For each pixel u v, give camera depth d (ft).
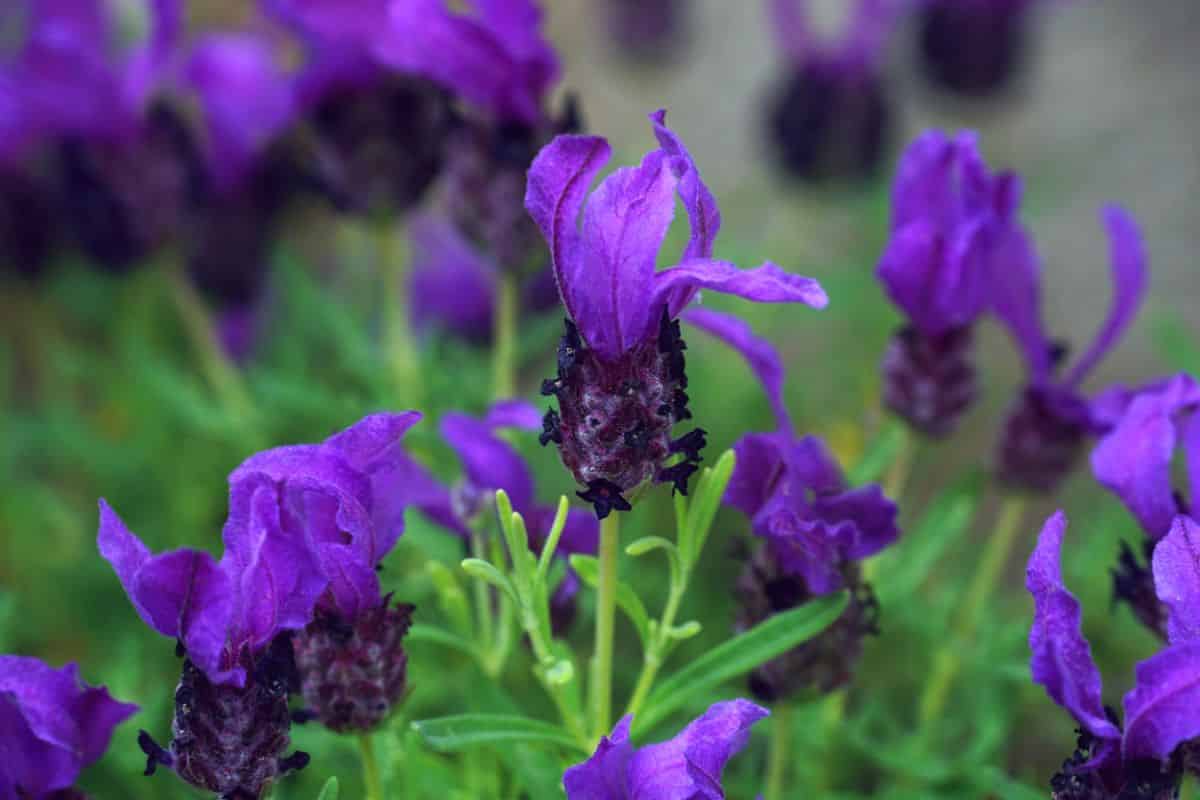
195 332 2.08
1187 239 2.78
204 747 1.21
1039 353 1.45
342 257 2.44
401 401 1.72
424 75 1.54
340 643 1.26
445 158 1.59
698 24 3.67
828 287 2.23
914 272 1.41
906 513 2.27
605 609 1.26
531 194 1.18
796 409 2.25
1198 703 1.17
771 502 1.28
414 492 1.37
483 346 2.13
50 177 2.07
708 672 1.29
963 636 1.55
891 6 2.18
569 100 1.52
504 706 1.37
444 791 1.44
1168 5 3.58
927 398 1.47
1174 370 1.71
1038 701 1.68
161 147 1.83
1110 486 1.30
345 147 1.63
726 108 3.42
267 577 1.20
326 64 1.60
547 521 1.36
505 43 1.49
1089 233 2.86
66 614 1.96
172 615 1.18
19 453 2.15
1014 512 1.52
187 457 2.06
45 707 1.19
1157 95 3.22
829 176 2.23
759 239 2.77
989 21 2.31
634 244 1.18
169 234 1.86
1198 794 1.36
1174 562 1.20
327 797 1.24
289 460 1.19
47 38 1.74
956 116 2.68
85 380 2.52
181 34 1.90
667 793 1.15
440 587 1.37
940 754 1.62
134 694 1.55
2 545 2.09
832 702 1.49
